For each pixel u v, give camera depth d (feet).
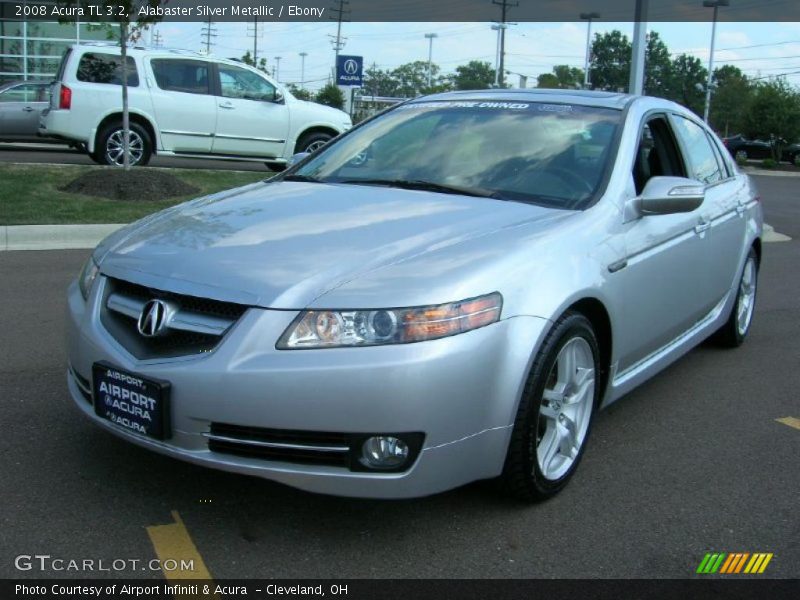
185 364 9.53
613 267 11.98
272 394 9.20
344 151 15.28
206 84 44.34
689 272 14.87
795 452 13.70
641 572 9.80
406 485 9.50
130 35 39.34
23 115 55.88
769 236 42.19
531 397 10.30
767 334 21.47
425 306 9.43
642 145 14.44
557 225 11.62
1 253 27.35
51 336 17.95
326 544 10.02
